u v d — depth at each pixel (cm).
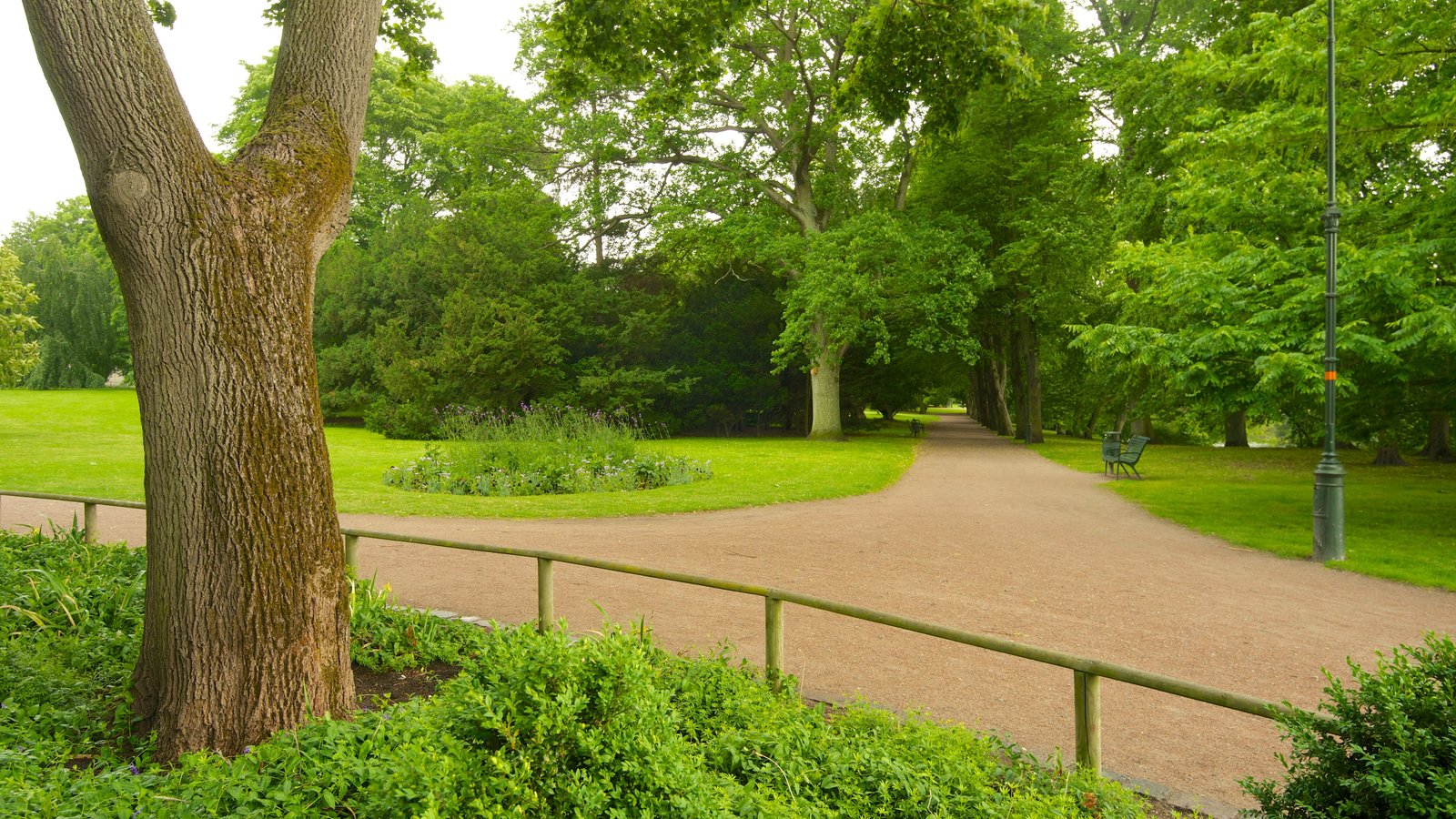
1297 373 1208
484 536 1182
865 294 3153
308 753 349
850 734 415
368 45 524
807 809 330
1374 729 276
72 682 479
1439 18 1191
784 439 3953
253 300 427
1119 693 576
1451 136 1367
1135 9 3288
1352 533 1249
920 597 838
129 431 3322
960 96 1022
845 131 3447
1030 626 736
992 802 351
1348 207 1445
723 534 1216
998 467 2491
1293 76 1345
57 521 1271
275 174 450
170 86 419
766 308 4484
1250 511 1502
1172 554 1094
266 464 425
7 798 293
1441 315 1106
